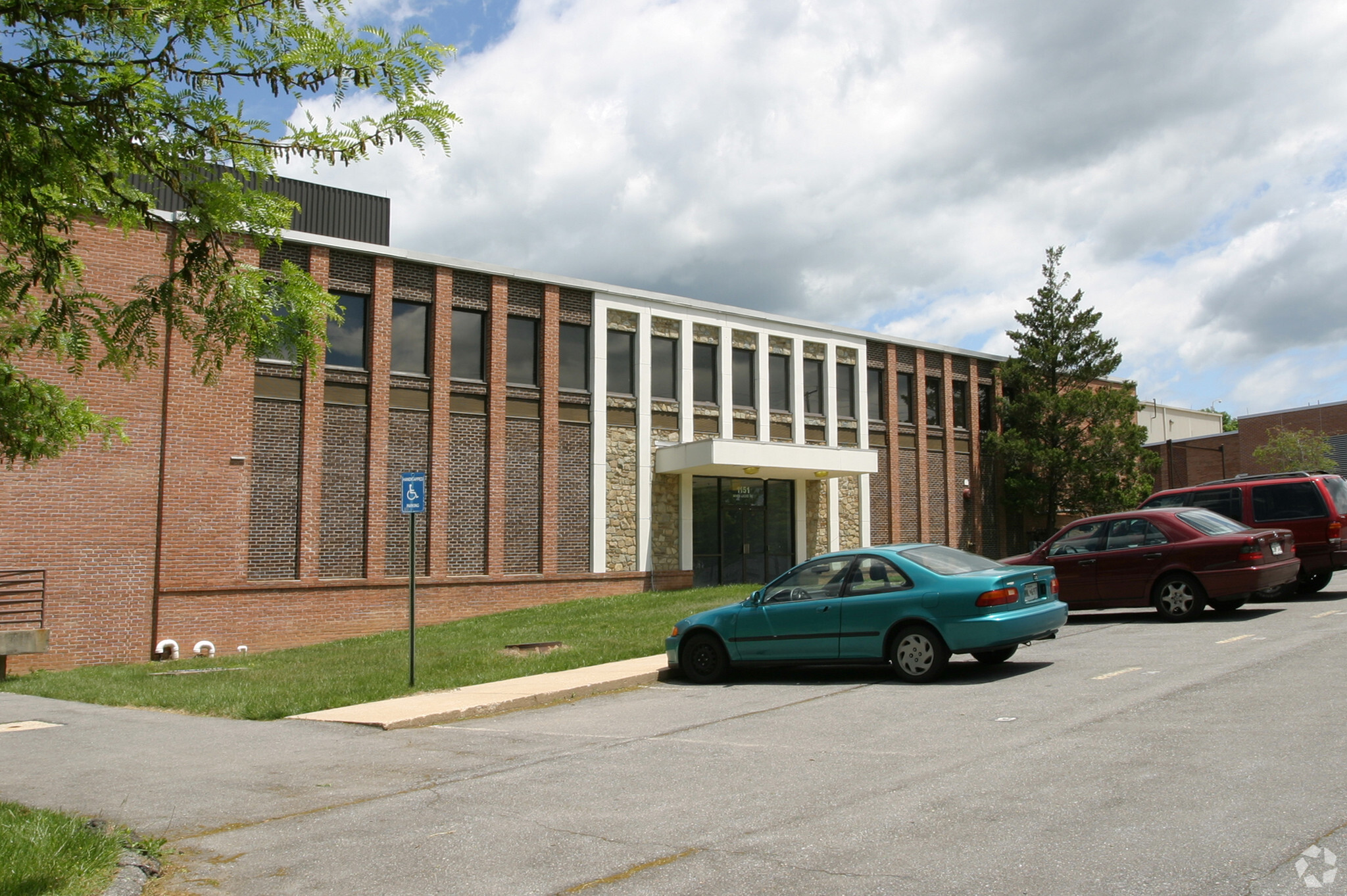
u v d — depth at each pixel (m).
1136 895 4.23
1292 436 42.75
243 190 5.88
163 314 5.90
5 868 4.90
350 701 11.64
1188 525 14.35
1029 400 33.41
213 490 20.45
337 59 5.40
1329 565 15.99
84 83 5.10
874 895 4.44
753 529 28.78
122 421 6.85
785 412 29.89
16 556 18.31
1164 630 13.23
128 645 19.25
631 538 26.34
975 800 5.83
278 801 6.90
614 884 4.82
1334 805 5.27
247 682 13.73
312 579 21.42
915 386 33.06
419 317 23.77
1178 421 50.84
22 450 6.33
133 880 5.05
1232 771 6.05
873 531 31.41
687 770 7.22
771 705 9.95
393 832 5.98
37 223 5.49
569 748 8.38
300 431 21.73
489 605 23.69
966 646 10.26
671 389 27.70
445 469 23.45
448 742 9.06
